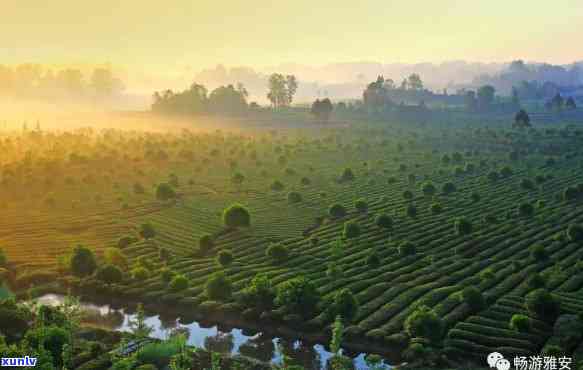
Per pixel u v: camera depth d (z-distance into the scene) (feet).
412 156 542.57
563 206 347.36
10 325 186.39
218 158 527.40
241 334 202.39
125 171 462.60
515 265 243.19
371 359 167.63
